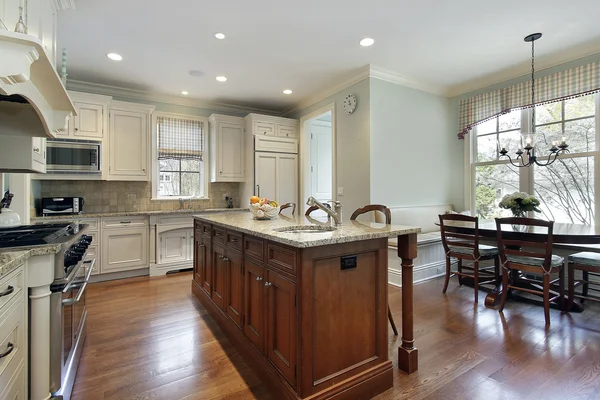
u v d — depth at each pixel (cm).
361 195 401
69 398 164
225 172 498
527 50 340
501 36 309
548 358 201
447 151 472
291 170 523
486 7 260
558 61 359
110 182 443
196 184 512
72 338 180
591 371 186
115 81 419
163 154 471
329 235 159
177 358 207
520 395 165
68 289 151
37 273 140
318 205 214
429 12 268
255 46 326
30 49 106
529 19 279
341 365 159
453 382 177
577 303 287
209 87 445
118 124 417
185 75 401
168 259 429
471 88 449
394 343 225
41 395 140
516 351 211
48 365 145
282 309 164
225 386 177
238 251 218
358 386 162
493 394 166
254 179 491
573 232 261
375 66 380
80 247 191
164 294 340
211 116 497
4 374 113
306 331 147
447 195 473
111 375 187
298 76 407
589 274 336
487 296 302
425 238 388
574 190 359
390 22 282
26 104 182
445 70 395
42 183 400
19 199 266
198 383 180
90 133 394
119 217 398
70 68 377
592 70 331
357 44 325
